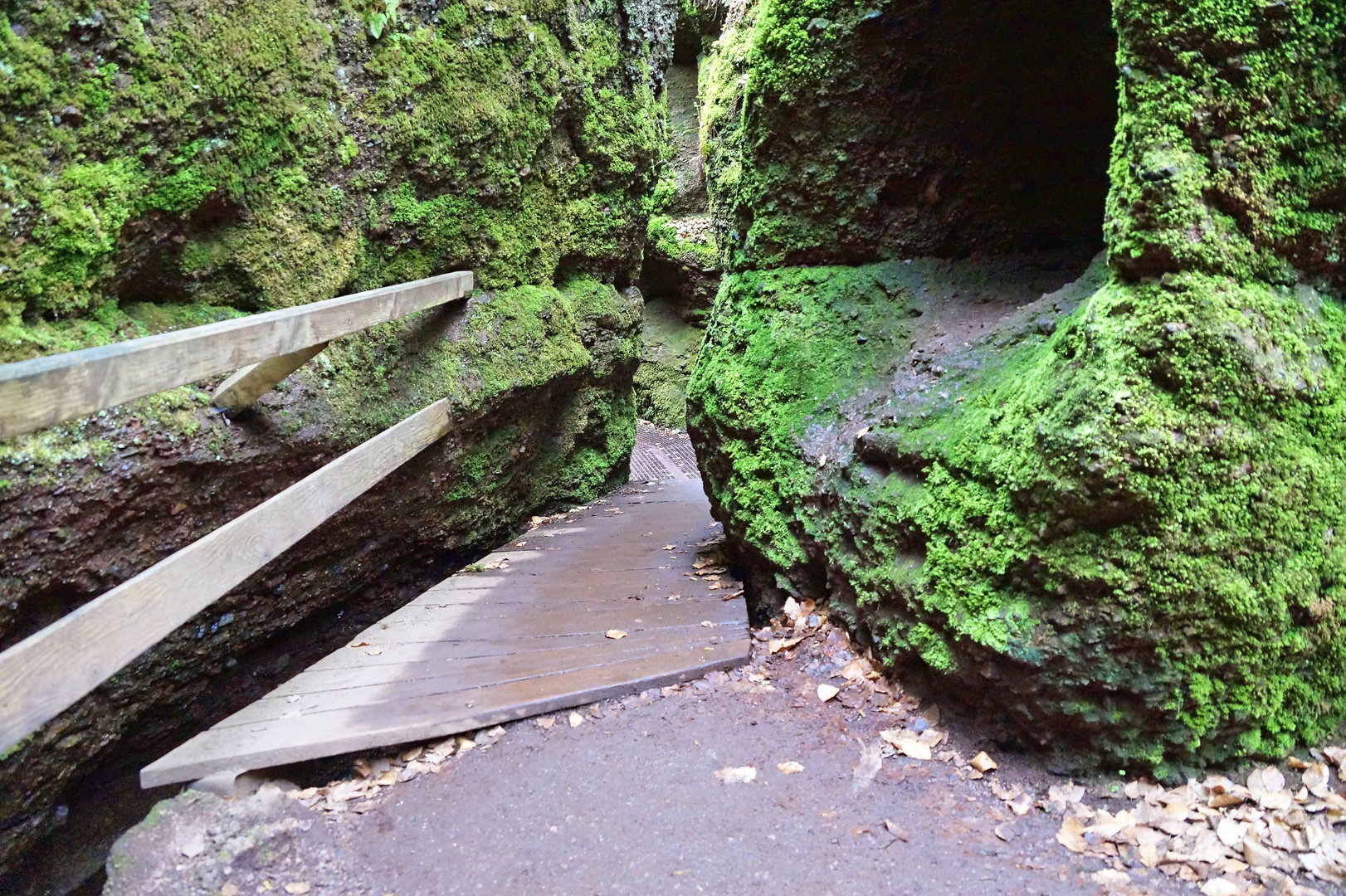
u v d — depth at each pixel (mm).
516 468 6207
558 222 6457
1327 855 2361
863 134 4473
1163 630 2607
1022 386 3088
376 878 2672
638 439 13125
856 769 3033
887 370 4176
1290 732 2777
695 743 3271
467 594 4824
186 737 4102
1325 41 2547
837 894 2428
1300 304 2717
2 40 3006
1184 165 2590
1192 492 2559
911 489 3455
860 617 3727
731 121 13133
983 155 4449
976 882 2432
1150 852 2475
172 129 3615
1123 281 2756
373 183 4727
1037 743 2910
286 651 4641
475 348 5457
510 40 5570
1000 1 3969
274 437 3980
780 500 4363
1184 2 2545
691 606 4527
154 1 3510
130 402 3416
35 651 2320
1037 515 2807
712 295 14492
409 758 3338
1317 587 2678
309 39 4258
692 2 14891
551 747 3312
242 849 2773
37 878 3445
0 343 3043
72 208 3270
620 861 2639
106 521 3355
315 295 4418
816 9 4340
